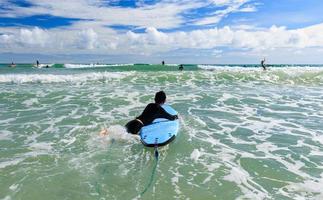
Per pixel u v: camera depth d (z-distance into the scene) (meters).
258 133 7.94
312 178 5.23
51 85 17.19
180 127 8.27
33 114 9.85
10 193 4.60
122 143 6.99
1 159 5.95
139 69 33.62
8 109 10.63
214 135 7.69
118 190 4.78
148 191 4.75
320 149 6.74
